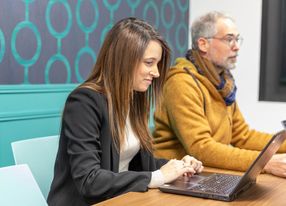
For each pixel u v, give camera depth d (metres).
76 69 2.31
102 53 1.43
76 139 1.33
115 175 1.27
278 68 3.00
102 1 2.44
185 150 1.83
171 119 1.87
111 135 1.40
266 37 3.01
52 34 2.16
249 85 3.08
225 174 1.48
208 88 1.95
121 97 1.40
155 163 1.60
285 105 2.96
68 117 1.38
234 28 1.99
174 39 3.05
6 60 1.95
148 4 2.78
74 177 1.29
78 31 2.30
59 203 1.37
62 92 2.21
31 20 2.05
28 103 2.04
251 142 2.14
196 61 2.00
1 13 1.91
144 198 1.17
